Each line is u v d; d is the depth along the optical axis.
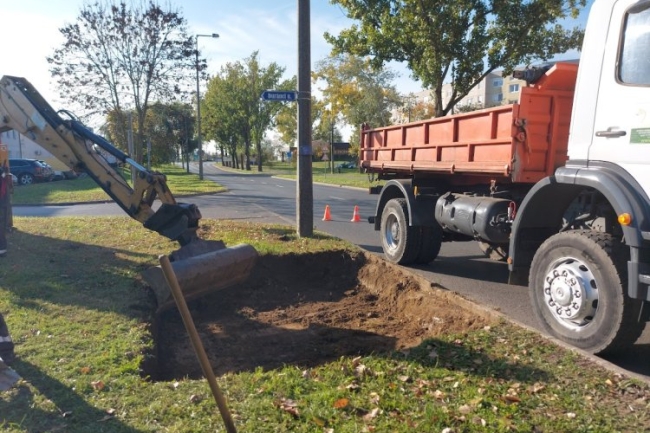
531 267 5.70
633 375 4.34
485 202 7.57
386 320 6.89
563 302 5.26
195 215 7.70
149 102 22.98
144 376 4.50
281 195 25.81
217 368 5.38
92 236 10.41
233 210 18.08
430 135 8.75
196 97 36.66
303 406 3.83
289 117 61.41
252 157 90.69
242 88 62.25
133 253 8.85
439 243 9.20
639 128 4.81
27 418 3.62
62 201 21.34
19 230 11.08
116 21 19.70
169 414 3.70
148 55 20.45
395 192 9.93
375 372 4.46
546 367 4.49
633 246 4.65
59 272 7.52
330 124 51.38
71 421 3.60
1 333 4.19
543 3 17.27
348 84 45.06
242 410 3.76
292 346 6.03
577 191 5.77
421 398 3.97
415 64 19.02
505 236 7.25
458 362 4.65
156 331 5.94
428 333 6.10
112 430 3.49
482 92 76.94
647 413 3.75
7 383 3.67
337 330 6.52
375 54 19.61
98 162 8.20
